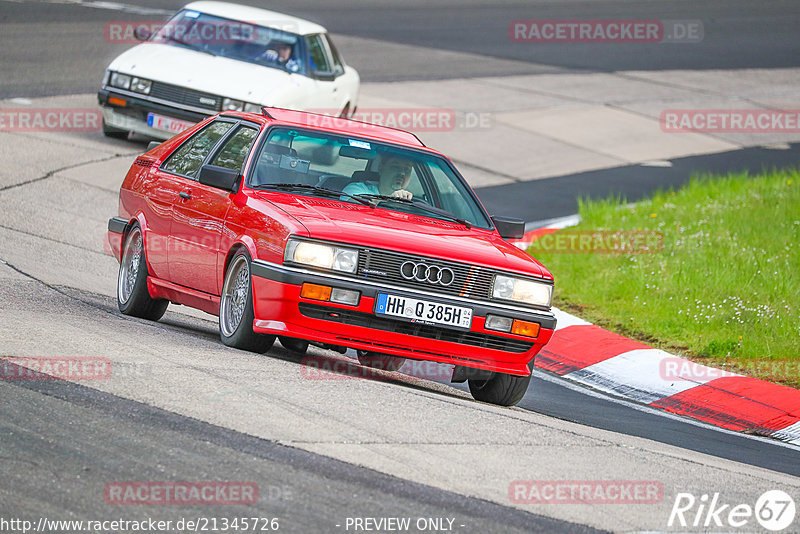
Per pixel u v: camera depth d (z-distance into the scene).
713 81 103.00
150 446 18.84
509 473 19.86
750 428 30.16
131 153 57.81
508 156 70.94
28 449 18.22
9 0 100.44
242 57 59.97
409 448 20.41
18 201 46.38
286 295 25.09
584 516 18.23
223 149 30.34
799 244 48.81
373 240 25.61
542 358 36.06
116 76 58.06
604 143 77.62
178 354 25.23
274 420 20.88
